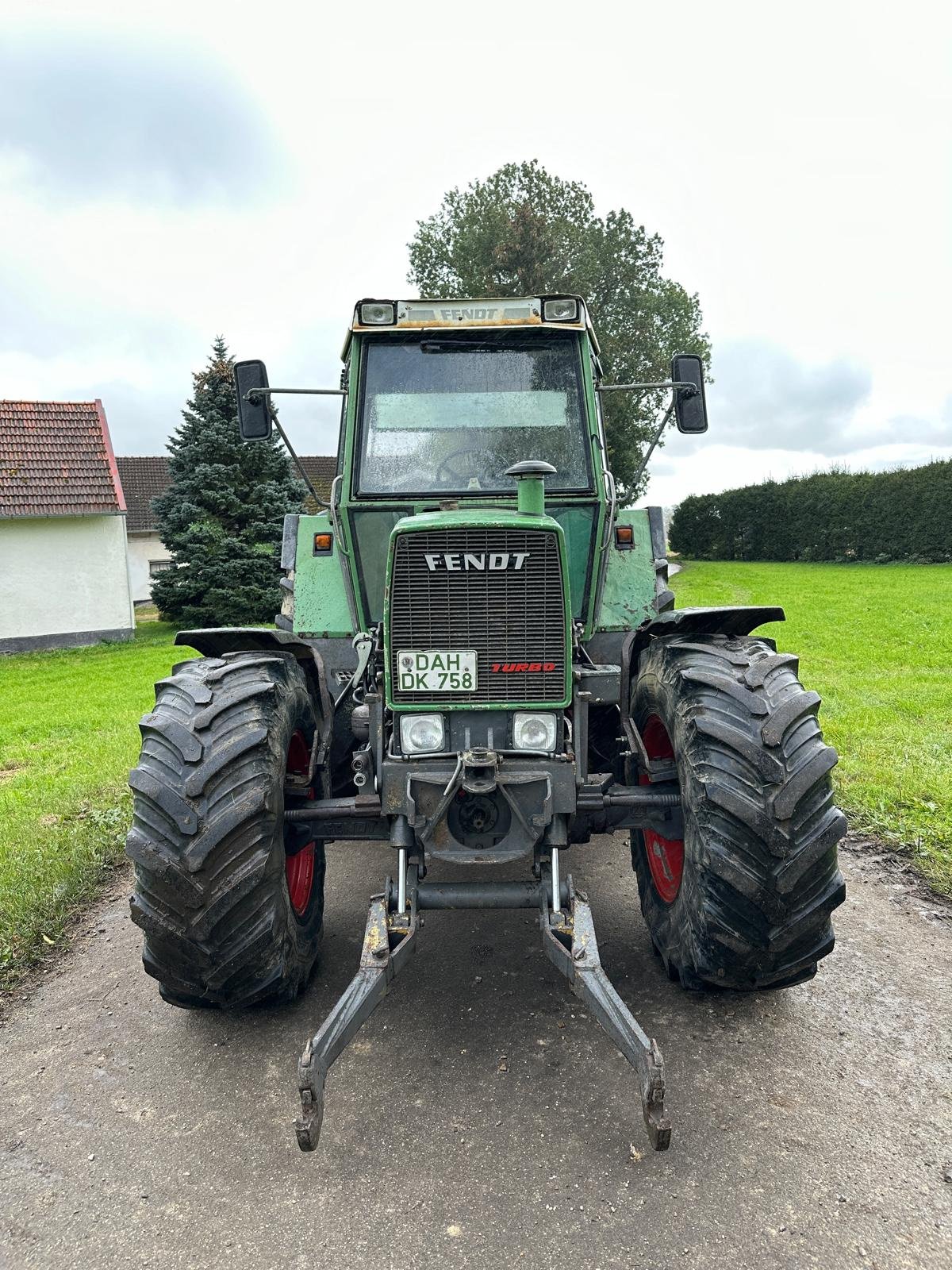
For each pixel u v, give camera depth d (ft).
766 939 9.05
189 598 64.28
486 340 12.82
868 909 13.21
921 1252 6.85
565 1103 8.82
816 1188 7.54
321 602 14.02
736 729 9.11
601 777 9.88
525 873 15.24
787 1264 6.77
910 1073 9.14
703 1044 9.74
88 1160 8.29
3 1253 7.19
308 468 116.47
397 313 12.57
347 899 14.40
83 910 14.47
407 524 9.04
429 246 114.93
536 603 9.16
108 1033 10.57
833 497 108.78
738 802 8.82
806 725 9.29
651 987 11.01
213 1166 8.14
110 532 68.23
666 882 11.27
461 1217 7.37
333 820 10.59
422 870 10.01
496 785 9.03
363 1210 7.51
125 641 68.54
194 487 63.36
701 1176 7.72
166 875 8.78
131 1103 9.16
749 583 79.51
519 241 100.07
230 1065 9.75
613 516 13.15
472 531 9.02
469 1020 10.44
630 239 110.42
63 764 24.91
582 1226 7.22
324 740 11.48
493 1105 8.82
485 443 12.68
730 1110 8.61
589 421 12.64
